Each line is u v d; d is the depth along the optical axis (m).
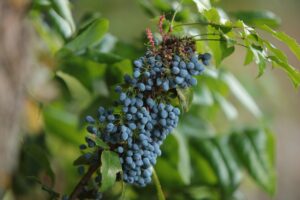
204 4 0.81
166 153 1.06
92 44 0.97
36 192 1.06
